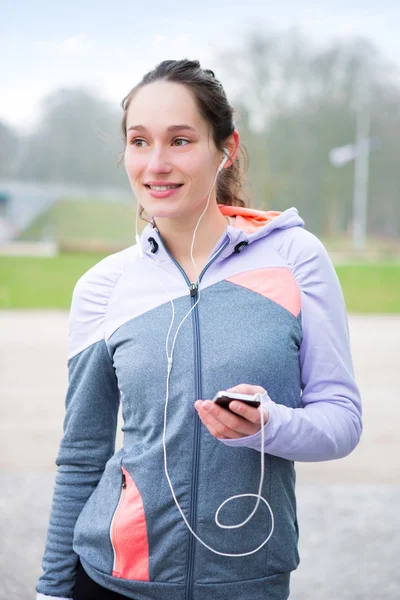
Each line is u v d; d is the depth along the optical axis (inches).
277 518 60.2
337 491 168.7
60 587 65.9
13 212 1738.4
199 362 59.6
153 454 59.9
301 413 56.9
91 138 1856.5
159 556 59.6
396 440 208.8
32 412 238.5
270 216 66.8
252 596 59.6
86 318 66.0
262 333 59.9
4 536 142.8
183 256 65.0
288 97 1498.5
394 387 278.1
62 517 66.6
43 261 931.3
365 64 1529.3
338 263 956.6
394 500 163.3
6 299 602.5
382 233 1679.4
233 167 74.0
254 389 54.5
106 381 66.2
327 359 60.6
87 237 1673.2
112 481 62.6
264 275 62.4
